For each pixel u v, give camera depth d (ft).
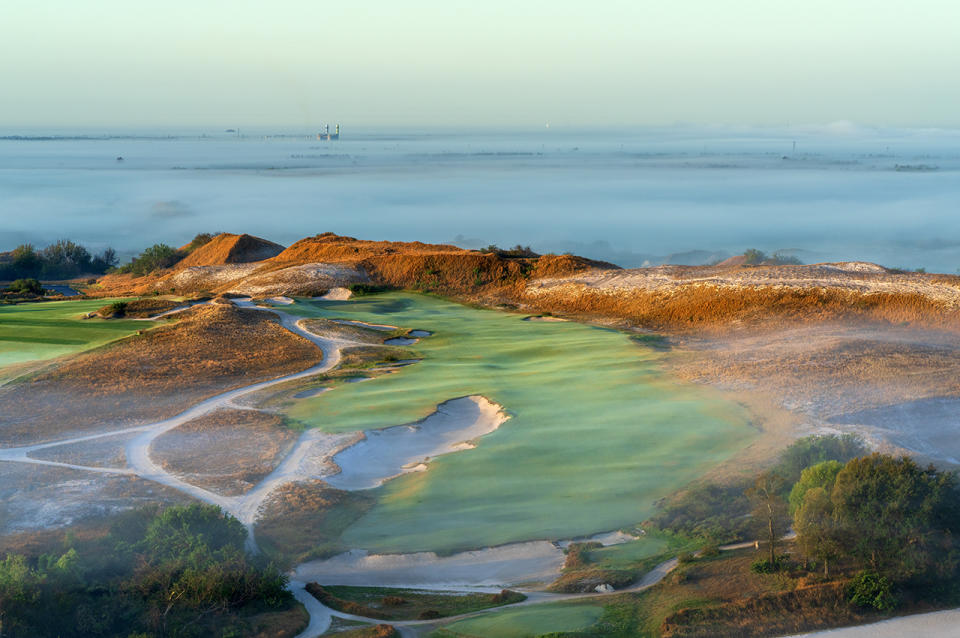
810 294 257.55
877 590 87.04
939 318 232.53
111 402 178.70
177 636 83.35
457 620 87.35
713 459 136.26
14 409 172.24
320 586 100.42
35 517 118.73
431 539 113.39
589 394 178.91
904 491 94.27
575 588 96.27
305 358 223.30
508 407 170.81
